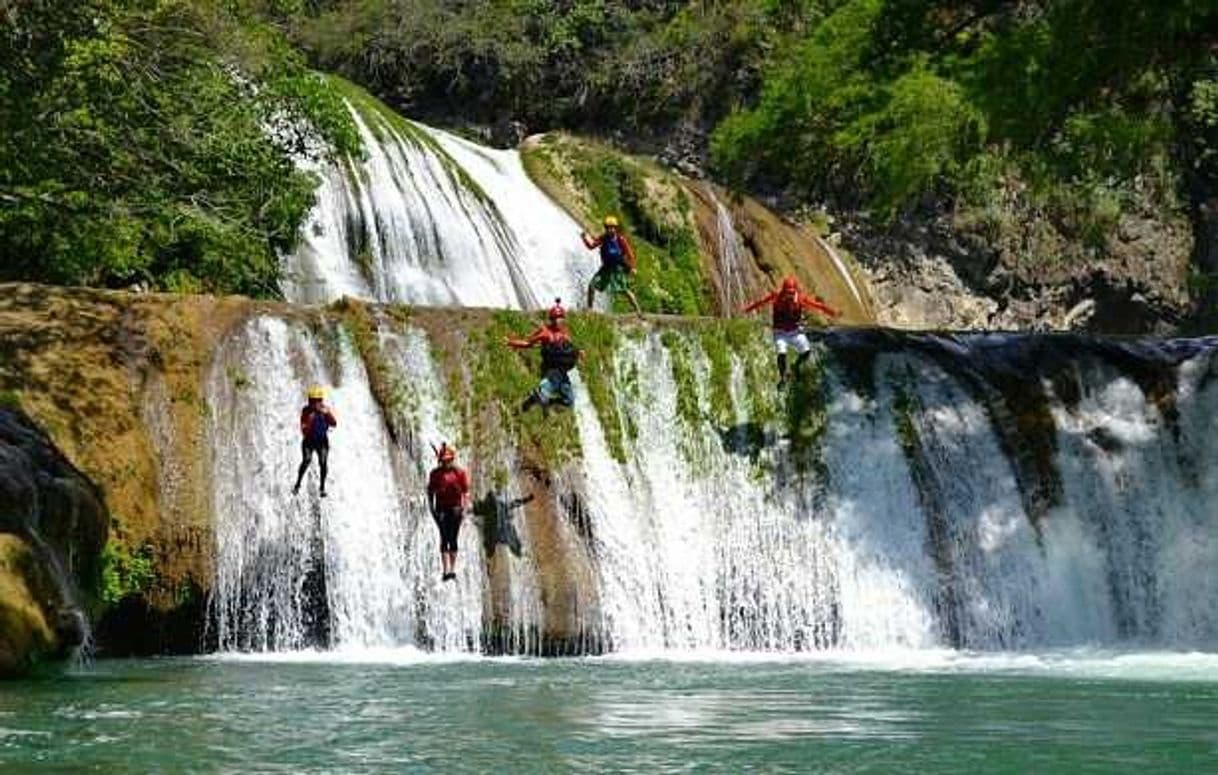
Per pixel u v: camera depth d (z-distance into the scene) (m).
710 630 20.88
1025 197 42.69
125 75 21.53
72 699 12.80
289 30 44.28
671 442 21.78
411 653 18.77
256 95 25.16
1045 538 22.84
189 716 11.65
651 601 20.62
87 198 22.53
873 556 21.83
